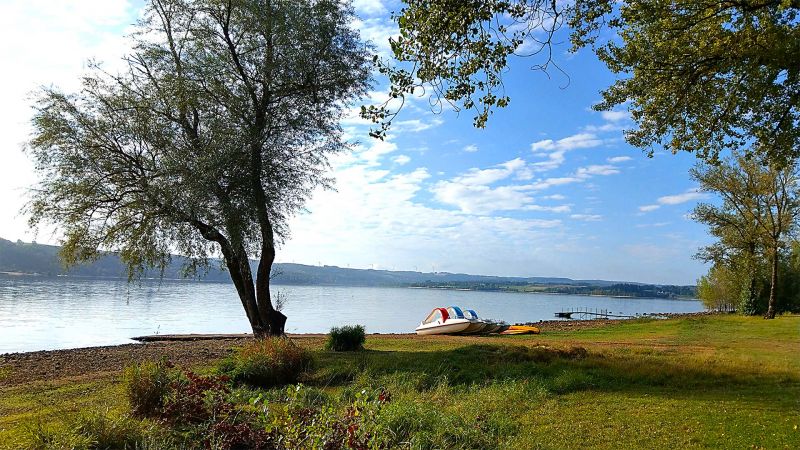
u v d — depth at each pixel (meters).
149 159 20.02
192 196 18.34
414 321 51.22
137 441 6.69
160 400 7.88
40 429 6.54
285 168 21.27
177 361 17.64
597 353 16.95
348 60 22.19
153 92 20.59
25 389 13.02
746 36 12.88
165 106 20.38
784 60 12.20
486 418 8.86
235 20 20.88
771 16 13.20
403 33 7.95
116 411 7.96
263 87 21.30
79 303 54.59
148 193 19.11
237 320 45.38
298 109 21.89
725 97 14.31
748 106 13.90
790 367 14.49
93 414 7.07
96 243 20.38
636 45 14.55
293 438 6.34
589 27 12.77
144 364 8.74
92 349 22.03
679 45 13.79
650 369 13.55
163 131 19.89
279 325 22.12
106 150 20.03
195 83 20.27
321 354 17.59
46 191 19.91
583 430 8.45
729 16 13.69
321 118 22.20
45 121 19.31
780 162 14.57
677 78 14.14
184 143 20.12
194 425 7.28
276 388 11.72
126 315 44.97
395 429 7.45
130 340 28.41
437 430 7.62
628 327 34.94
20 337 29.22
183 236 20.00
